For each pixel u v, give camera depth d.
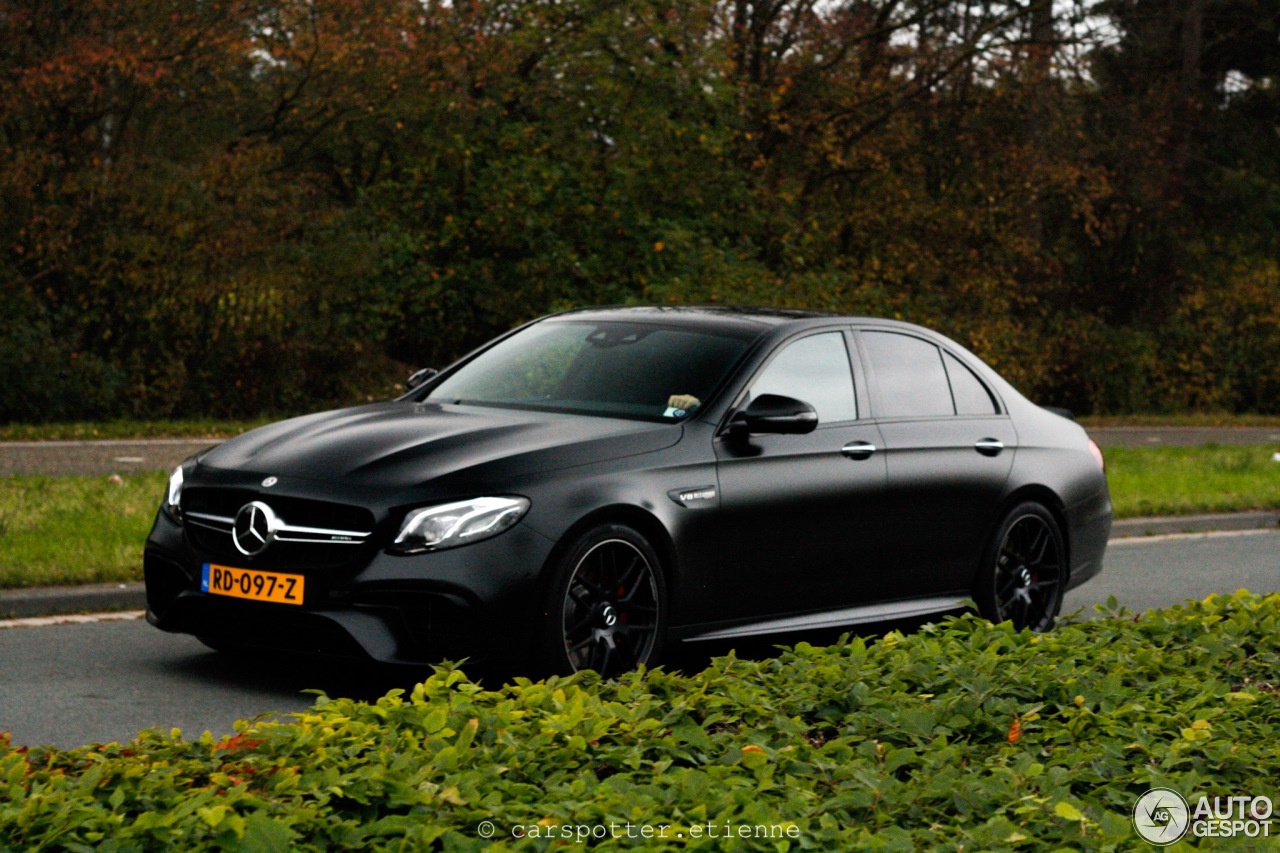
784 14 29.33
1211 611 7.79
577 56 23.38
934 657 6.24
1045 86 31.81
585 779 4.52
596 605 6.57
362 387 26.41
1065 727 5.42
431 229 24.06
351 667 7.26
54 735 5.94
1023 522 8.74
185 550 6.74
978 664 6.14
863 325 8.34
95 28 22.91
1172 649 7.02
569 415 7.28
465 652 6.25
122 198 23.22
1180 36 39.50
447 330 24.58
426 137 24.00
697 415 7.22
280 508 6.45
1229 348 36.47
